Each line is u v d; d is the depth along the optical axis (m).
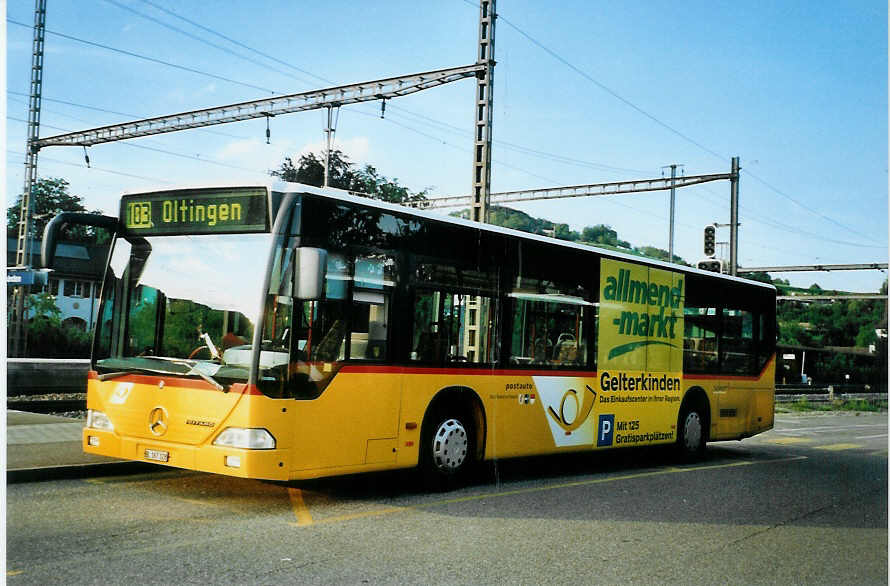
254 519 7.61
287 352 7.95
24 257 32.19
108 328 8.70
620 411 12.31
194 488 8.98
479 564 6.38
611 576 6.23
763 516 9.13
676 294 13.59
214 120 28.45
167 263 8.47
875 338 76.50
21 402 15.80
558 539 7.42
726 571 6.58
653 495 10.22
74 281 51.16
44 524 7.02
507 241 10.52
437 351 9.49
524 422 10.65
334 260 8.35
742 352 15.15
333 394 8.30
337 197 8.45
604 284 12.09
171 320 8.34
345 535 7.14
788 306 83.12
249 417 7.69
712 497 10.28
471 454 10.05
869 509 9.90
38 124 32.19
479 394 10.01
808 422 30.92
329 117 26.61
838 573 6.71
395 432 8.98
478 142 20.19
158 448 8.13
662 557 6.94
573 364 11.48
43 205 52.66
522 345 10.66
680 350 13.64
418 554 6.59
